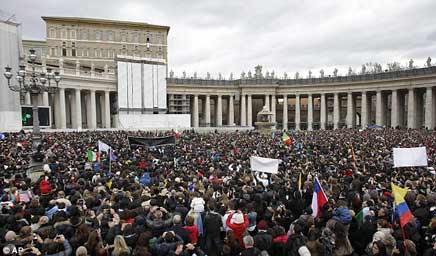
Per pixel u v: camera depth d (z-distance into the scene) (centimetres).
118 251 659
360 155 2289
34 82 2338
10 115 4712
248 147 3031
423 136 3984
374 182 1343
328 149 2803
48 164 1744
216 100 10081
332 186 1216
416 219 880
